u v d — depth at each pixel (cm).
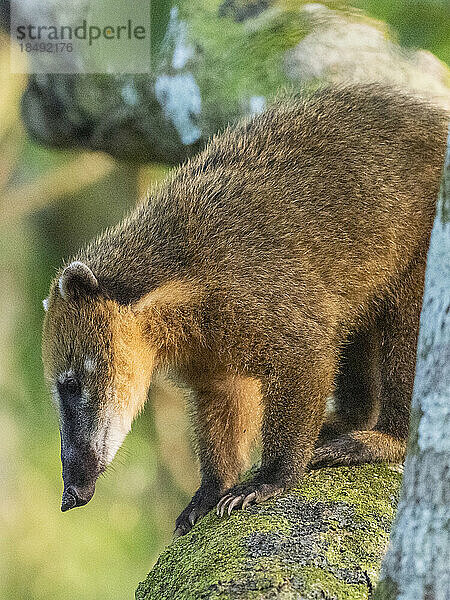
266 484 779
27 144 1698
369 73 1114
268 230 809
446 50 1229
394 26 1220
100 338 824
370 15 1226
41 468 1587
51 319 850
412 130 856
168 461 1673
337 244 818
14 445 1571
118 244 859
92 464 835
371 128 852
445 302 488
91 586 1572
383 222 830
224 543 696
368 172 833
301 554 663
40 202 1692
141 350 839
